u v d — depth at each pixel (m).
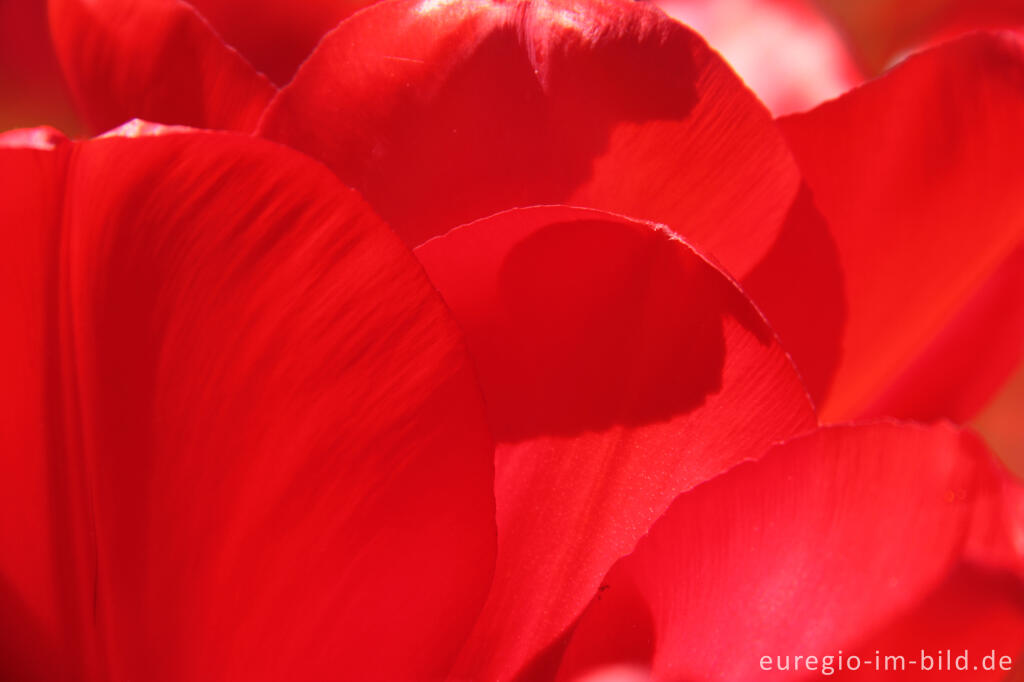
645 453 0.19
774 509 0.19
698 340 0.19
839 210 0.21
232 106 0.21
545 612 0.19
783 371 0.19
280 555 0.18
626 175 0.20
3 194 0.18
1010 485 0.20
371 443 0.18
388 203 0.20
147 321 0.18
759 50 0.28
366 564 0.19
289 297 0.18
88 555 0.19
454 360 0.18
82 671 0.19
